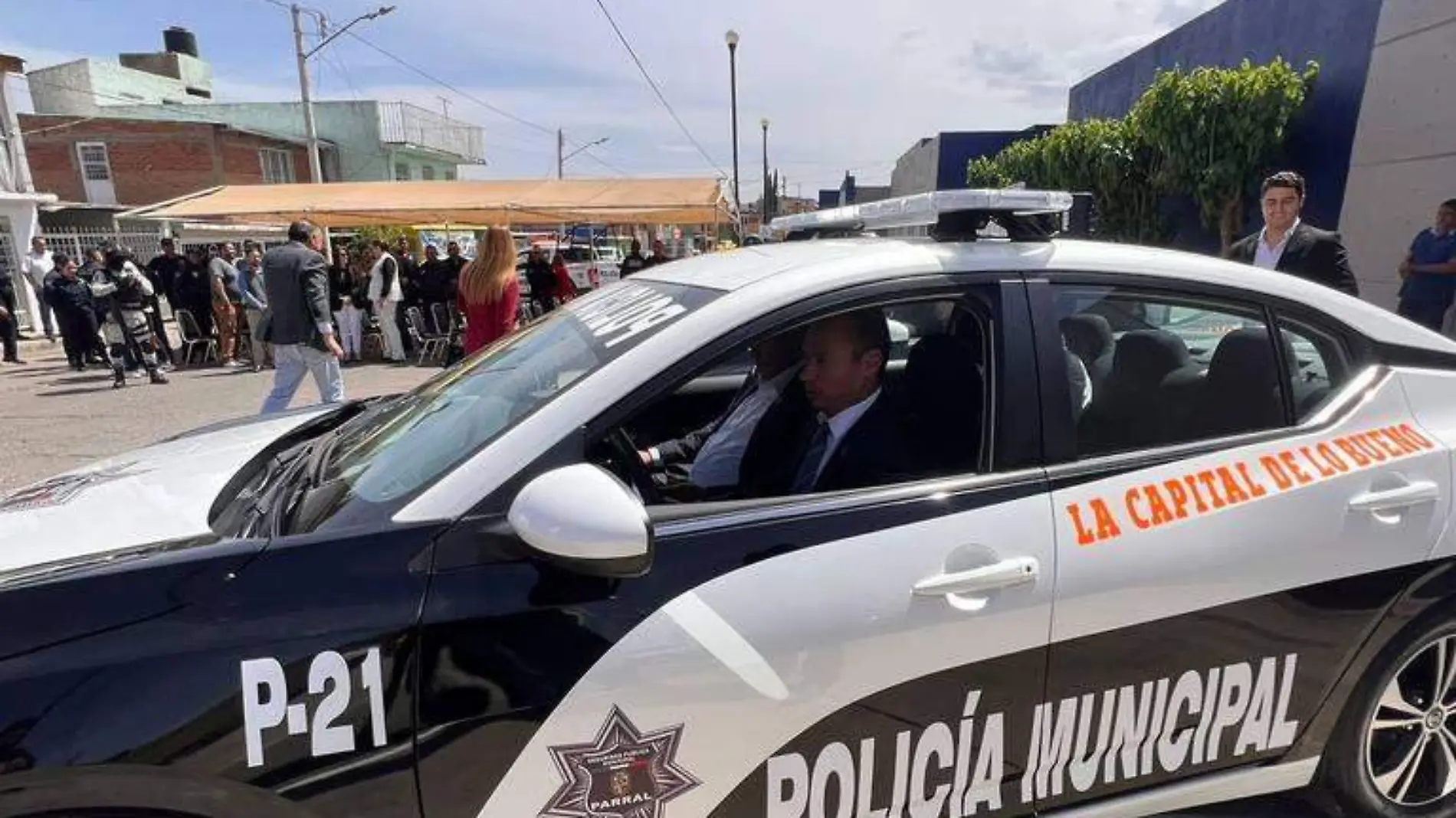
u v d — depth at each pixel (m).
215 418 7.48
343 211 12.77
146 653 1.26
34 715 1.20
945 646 1.55
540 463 1.47
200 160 24.48
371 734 1.32
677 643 1.43
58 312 10.50
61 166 24.27
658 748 1.44
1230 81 9.84
